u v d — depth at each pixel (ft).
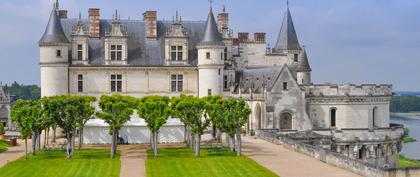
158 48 319.06
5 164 196.03
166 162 197.57
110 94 308.40
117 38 309.42
